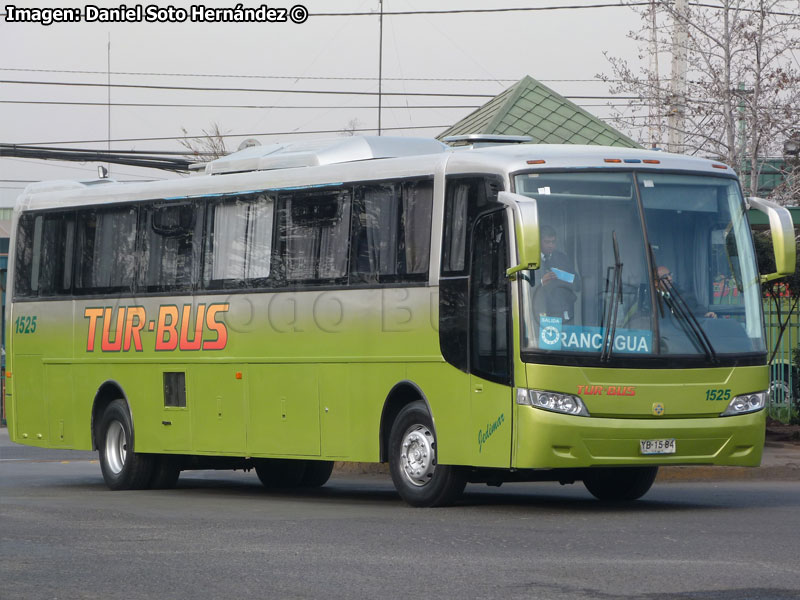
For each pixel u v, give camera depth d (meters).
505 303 26.44
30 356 38.50
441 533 22.98
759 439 27.22
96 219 36.75
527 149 27.47
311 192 31.02
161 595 16.77
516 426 26.14
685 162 27.78
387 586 17.27
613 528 23.64
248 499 32.03
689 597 16.31
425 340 28.11
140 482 35.62
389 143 31.34
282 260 31.50
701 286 27.22
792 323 50.34
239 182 32.81
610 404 26.08
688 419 26.53
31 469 44.75
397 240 28.92
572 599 16.22
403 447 28.70
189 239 34.00
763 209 27.86
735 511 27.09
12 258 39.28
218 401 32.97
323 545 21.41
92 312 36.66
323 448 30.34
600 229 26.78
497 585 17.27
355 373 29.61
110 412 36.03
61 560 19.81
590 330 26.25
